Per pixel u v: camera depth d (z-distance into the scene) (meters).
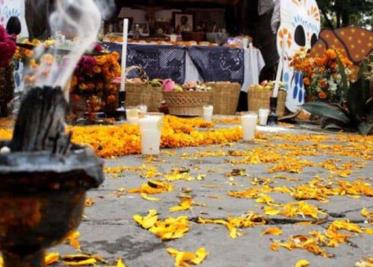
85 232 1.79
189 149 4.16
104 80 5.36
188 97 7.21
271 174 3.06
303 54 7.72
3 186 0.76
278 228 1.89
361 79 6.25
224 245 1.69
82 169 0.79
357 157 3.96
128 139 3.80
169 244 1.69
